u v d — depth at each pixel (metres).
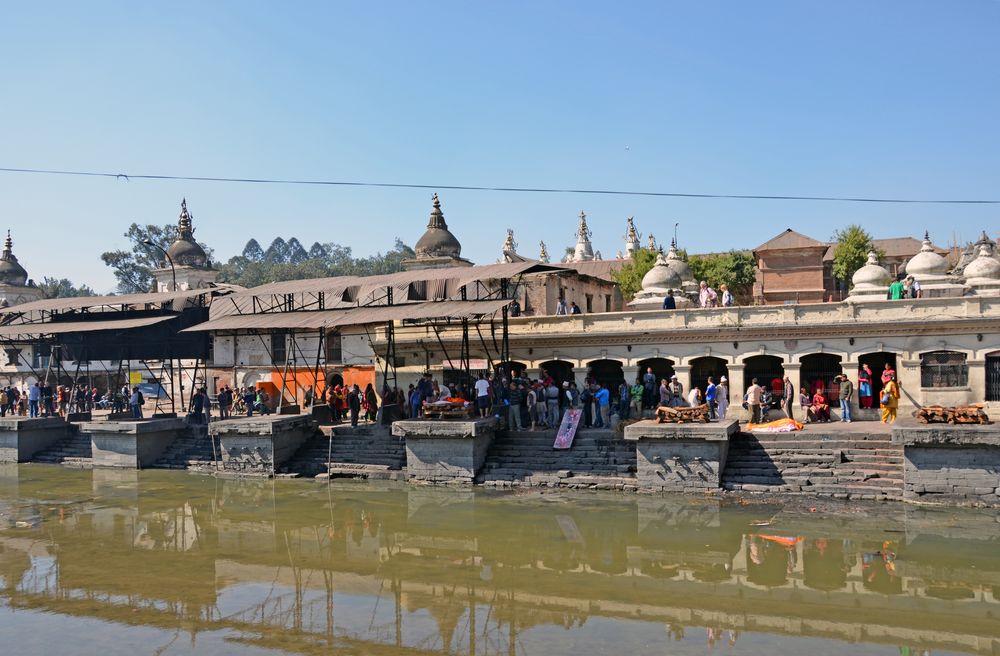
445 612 15.28
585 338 33.59
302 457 31.03
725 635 13.77
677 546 19.17
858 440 24.77
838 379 29.50
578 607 15.41
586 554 18.86
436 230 51.62
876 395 30.00
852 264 52.34
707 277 57.03
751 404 27.89
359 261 122.75
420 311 31.00
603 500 24.12
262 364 44.38
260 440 30.33
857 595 15.53
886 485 22.91
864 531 19.59
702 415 24.94
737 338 31.20
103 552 20.00
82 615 15.36
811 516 21.14
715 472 24.23
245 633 14.30
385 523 22.34
